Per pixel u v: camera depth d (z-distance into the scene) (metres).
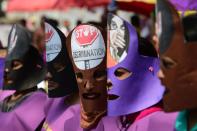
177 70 2.81
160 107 3.29
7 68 4.38
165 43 2.83
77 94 3.99
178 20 2.79
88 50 3.57
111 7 6.43
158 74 2.90
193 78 2.79
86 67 3.56
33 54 4.38
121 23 3.40
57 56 3.97
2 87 4.57
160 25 2.86
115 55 3.38
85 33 3.60
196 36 2.76
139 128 3.27
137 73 3.35
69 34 3.69
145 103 3.29
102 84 3.55
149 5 6.14
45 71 4.34
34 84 4.35
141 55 3.37
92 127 3.60
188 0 3.51
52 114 4.09
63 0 8.41
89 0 8.23
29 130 4.22
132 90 3.33
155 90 3.30
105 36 3.59
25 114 4.27
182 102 2.82
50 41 4.01
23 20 9.66
